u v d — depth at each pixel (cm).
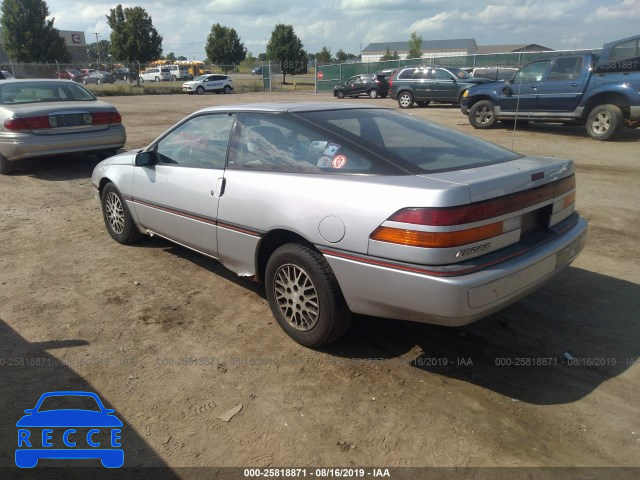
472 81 2058
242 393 306
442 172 307
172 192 443
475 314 281
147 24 4638
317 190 324
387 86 2902
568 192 352
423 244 275
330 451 261
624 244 543
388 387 311
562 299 420
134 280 464
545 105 1297
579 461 253
